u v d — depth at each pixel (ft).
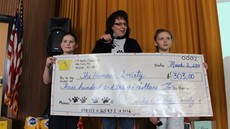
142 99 6.51
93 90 6.66
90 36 10.09
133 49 7.38
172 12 9.82
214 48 9.08
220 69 8.95
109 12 10.29
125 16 7.70
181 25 9.52
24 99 9.27
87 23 10.17
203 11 9.39
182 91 6.58
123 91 6.59
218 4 9.48
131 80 6.66
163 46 7.44
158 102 6.48
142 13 10.00
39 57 9.78
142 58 6.81
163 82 6.63
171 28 9.65
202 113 6.44
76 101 6.64
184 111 6.43
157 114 6.40
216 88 8.75
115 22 7.49
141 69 6.72
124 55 6.84
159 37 7.55
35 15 10.10
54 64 6.99
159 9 9.99
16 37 9.06
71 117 6.93
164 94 6.55
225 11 9.35
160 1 10.05
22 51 9.55
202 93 6.59
